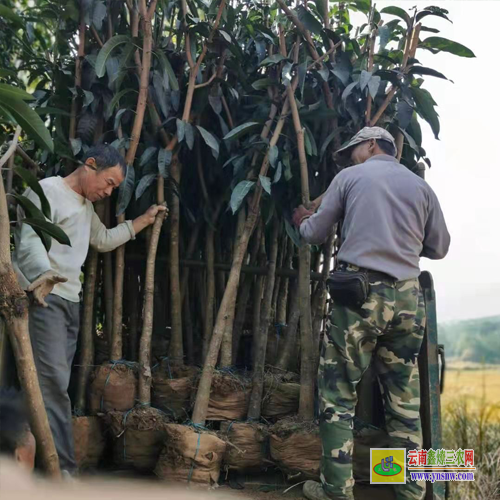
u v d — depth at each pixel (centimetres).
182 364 269
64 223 229
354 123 276
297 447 232
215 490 231
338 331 221
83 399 255
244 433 240
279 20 271
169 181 269
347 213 229
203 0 293
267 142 260
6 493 106
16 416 137
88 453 242
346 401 222
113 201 287
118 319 259
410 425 226
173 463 226
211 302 281
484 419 391
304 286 257
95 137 275
